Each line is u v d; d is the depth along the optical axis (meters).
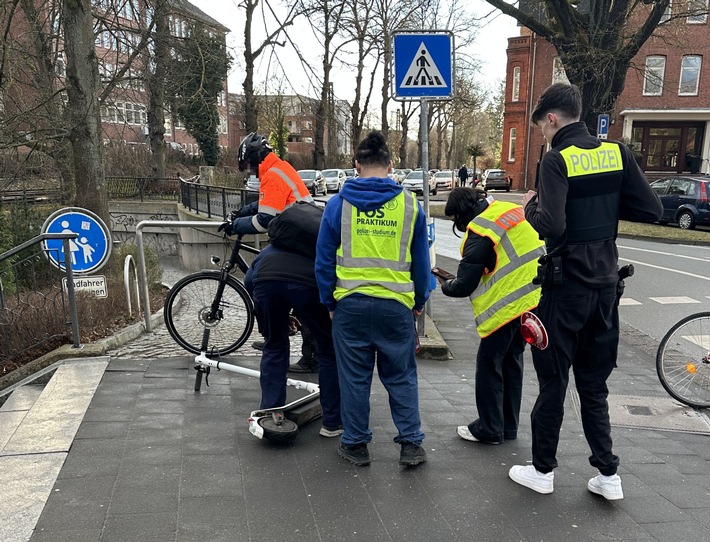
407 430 3.21
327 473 3.13
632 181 2.81
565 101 2.82
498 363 3.53
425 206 5.55
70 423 3.64
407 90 5.58
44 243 5.90
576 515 2.81
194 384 4.38
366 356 3.19
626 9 17.38
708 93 32.78
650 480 3.23
